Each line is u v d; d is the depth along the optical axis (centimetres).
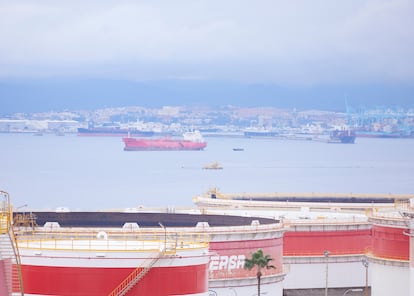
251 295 14825
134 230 13550
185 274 9881
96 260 9712
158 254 9781
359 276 18825
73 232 13112
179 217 16375
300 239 18538
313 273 18562
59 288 9719
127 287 9688
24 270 9762
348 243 18762
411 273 14088
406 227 15838
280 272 15312
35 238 11506
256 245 14900
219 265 14612
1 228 9294
